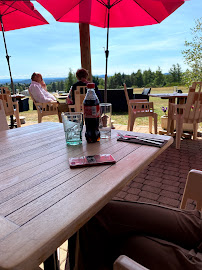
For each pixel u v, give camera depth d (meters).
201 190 0.98
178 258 0.67
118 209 0.87
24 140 1.22
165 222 0.82
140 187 2.32
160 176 2.58
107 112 1.26
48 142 1.17
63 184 0.70
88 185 0.69
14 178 0.75
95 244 0.81
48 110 4.48
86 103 1.10
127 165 0.85
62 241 0.48
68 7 3.77
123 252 0.72
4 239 0.45
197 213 0.89
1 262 0.39
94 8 4.18
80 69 3.83
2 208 0.57
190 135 4.25
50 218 0.53
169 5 3.74
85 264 0.79
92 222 0.83
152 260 0.67
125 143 1.13
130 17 4.25
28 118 6.61
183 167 2.85
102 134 1.26
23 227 0.49
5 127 1.80
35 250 0.42
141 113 4.07
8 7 4.53
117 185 0.70
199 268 0.63
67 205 0.58
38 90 4.38
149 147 1.06
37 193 0.65
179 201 2.04
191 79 6.49
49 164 0.87
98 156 0.92
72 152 1.00
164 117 4.63
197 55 6.18
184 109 3.78
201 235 0.79
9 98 4.24
